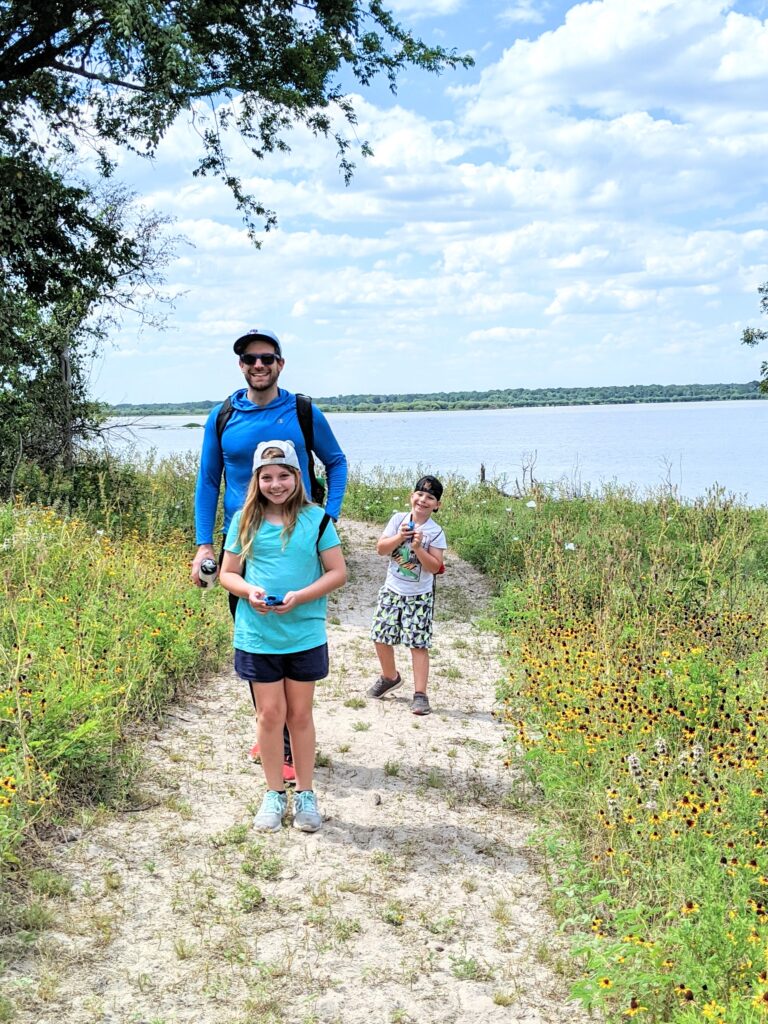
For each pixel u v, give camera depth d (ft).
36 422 49.19
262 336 15.19
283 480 14.21
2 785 12.82
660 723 16.99
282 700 14.53
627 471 148.25
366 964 11.35
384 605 21.49
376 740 19.19
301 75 47.06
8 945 11.03
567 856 13.70
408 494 55.98
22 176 44.55
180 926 11.80
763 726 16.33
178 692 20.90
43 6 39.83
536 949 11.86
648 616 25.05
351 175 50.62
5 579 23.03
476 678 24.41
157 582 26.32
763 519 43.86
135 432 54.08
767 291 63.00
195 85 42.55
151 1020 10.02
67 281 49.01
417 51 48.08
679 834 12.92
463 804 16.16
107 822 14.29
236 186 50.55
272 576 14.23
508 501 52.34
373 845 14.40
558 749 16.24
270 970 11.02
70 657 18.37
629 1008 9.98
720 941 10.23
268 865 13.32
